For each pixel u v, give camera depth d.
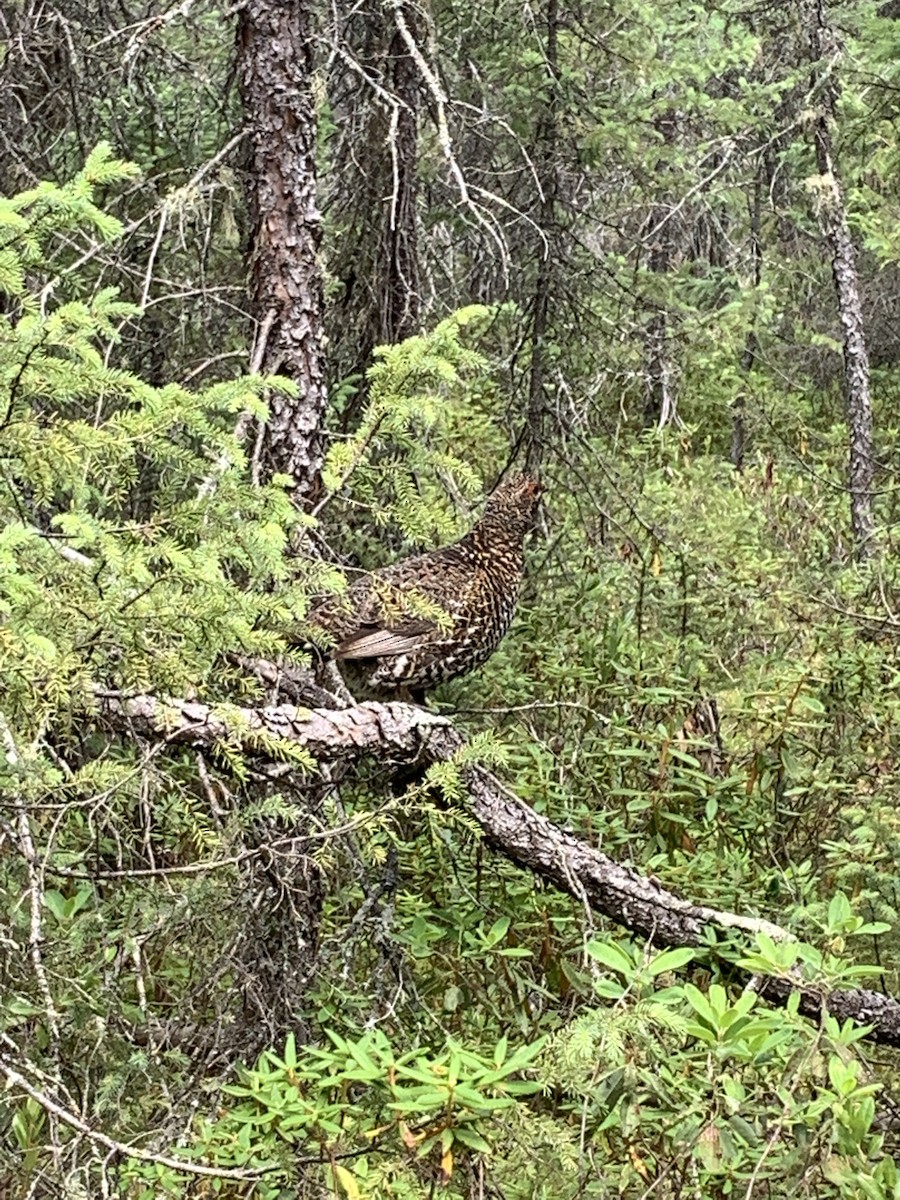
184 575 2.84
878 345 17.23
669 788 5.54
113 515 4.38
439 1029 4.09
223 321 6.17
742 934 4.15
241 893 3.70
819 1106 2.89
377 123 7.07
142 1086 3.33
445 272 9.16
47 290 4.54
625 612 7.59
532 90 8.16
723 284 13.95
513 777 5.75
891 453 14.06
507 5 8.20
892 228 11.37
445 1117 2.74
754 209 15.29
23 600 2.72
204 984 3.64
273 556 3.12
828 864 5.46
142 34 5.15
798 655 7.21
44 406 4.12
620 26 9.15
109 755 3.91
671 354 10.62
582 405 9.09
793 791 5.57
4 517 3.02
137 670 2.88
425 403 3.89
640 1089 3.00
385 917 4.23
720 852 5.36
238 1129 3.36
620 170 9.80
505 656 6.89
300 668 4.27
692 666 6.67
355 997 4.03
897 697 6.71
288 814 3.45
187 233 6.04
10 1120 3.04
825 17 12.09
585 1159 3.15
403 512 4.02
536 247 8.35
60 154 6.62
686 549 8.56
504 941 4.62
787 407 14.90
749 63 11.76
